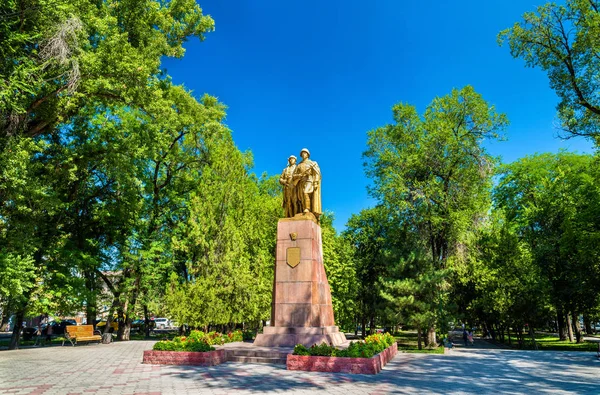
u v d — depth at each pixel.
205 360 12.14
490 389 8.69
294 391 8.13
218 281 17.77
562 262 23.61
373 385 8.97
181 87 23.39
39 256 20.19
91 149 21.12
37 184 16.34
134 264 24.19
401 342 27.36
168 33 21.28
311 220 16.31
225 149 21.58
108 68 16.69
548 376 10.82
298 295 15.57
